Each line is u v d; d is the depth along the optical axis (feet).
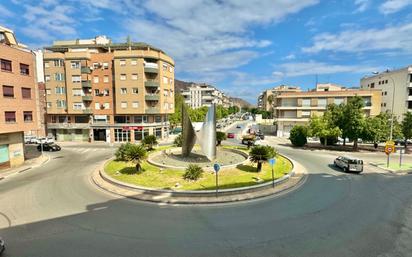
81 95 149.89
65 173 69.46
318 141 149.28
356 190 53.31
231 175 60.18
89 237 31.83
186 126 79.41
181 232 33.27
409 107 154.30
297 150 115.55
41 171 72.74
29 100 84.79
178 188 50.75
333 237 31.94
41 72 171.01
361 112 110.11
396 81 161.89
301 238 31.65
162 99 154.81
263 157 63.00
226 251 28.53
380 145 130.00
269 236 32.17
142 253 28.04
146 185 52.54
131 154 61.36
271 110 360.69
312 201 45.96
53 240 31.04
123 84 145.79
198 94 390.42
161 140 153.58
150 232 33.24
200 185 52.80
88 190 52.65
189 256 27.50
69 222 36.47
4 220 37.22
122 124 149.59
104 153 107.86
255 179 57.11
